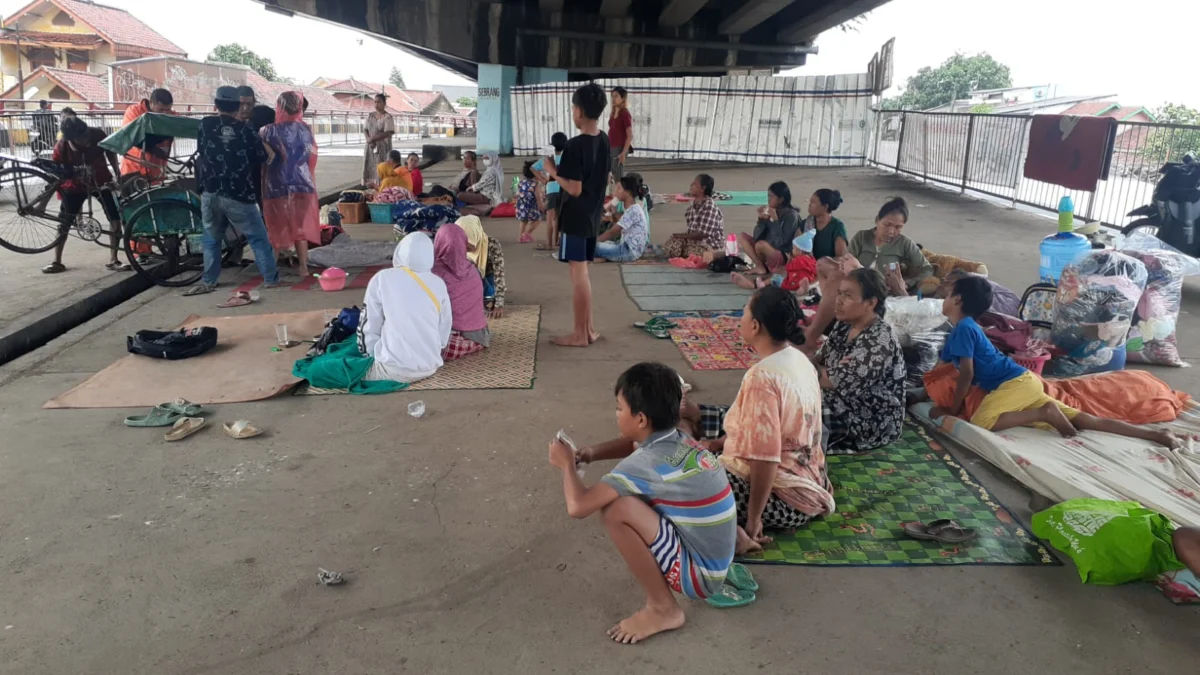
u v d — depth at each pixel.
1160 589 2.72
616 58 24.42
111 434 4.02
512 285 7.25
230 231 7.64
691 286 7.20
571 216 5.16
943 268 5.89
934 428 4.05
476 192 12.22
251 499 3.38
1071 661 2.39
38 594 2.72
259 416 4.26
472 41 22.41
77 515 3.24
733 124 20.59
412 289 4.73
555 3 21.69
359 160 22.58
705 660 2.40
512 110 22.89
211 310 6.31
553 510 3.29
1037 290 5.04
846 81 19.06
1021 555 2.94
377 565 2.90
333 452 3.83
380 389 4.61
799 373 2.88
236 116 6.59
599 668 2.37
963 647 2.45
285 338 5.37
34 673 2.35
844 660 2.40
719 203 13.02
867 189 14.73
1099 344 4.42
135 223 6.88
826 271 4.34
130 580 2.81
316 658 2.42
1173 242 6.98
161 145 7.53
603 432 4.04
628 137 10.41
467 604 2.68
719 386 4.70
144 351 5.11
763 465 2.80
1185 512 3.07
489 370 4.95
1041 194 11.70
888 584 2.78
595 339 5.57
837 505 3.30
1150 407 4.00
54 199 11.50
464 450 3.84
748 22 23.62
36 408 4.37
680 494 2.39
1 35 39.94
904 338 4.48
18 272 7.55
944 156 14.86
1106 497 3.18
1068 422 3.81
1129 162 9.89
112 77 32.00
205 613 2.63
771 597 2.71
